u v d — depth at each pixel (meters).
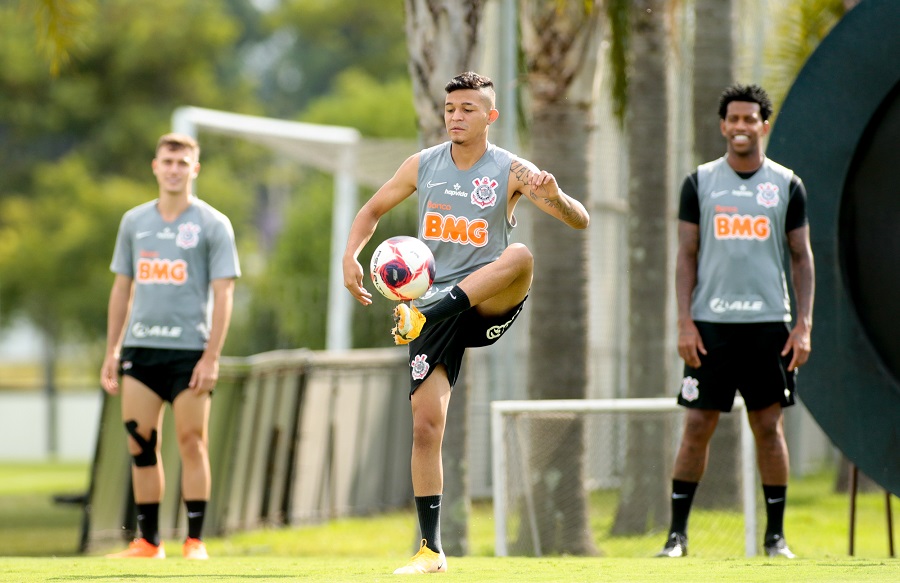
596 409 31.23
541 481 36.34
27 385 163.38
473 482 58.81
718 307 24.70
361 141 69.81
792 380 24.89
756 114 24.61
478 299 18.31
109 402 40.31
